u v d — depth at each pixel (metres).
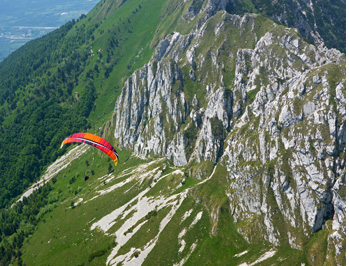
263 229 158.88
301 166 159.38
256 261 148.75
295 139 165.38
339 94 158.75
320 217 148.25
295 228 152.50
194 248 165.75
